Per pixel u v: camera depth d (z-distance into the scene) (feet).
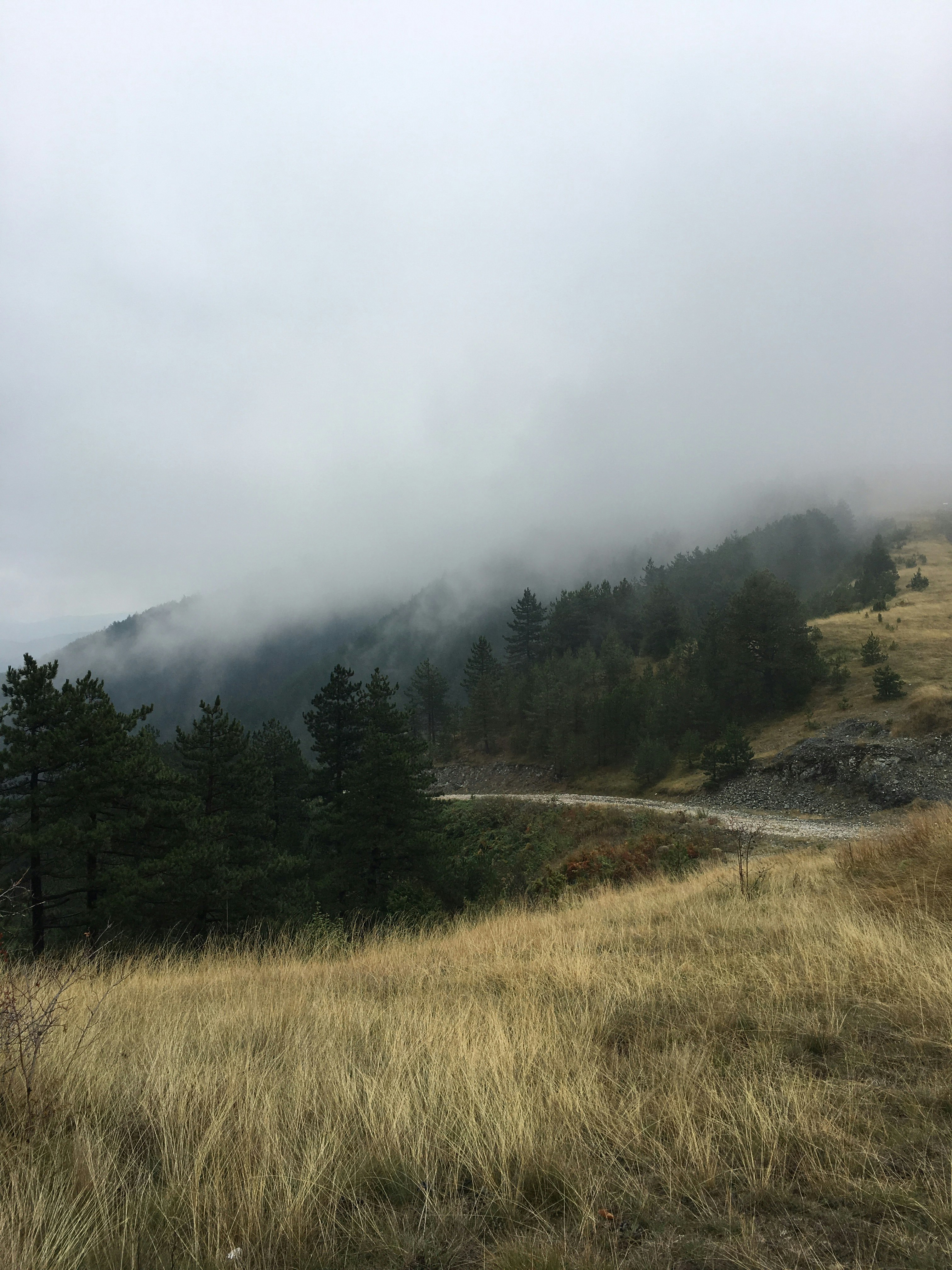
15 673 50.60
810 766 110.32
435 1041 11.96
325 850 91.91
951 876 19.80
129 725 56.95
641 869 59.77
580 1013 13.21
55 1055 11.13
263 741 110.22
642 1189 7.38
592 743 180.86
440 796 157.58
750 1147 7.89
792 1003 12.80
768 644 150.82
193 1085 10.41
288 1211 6.94
